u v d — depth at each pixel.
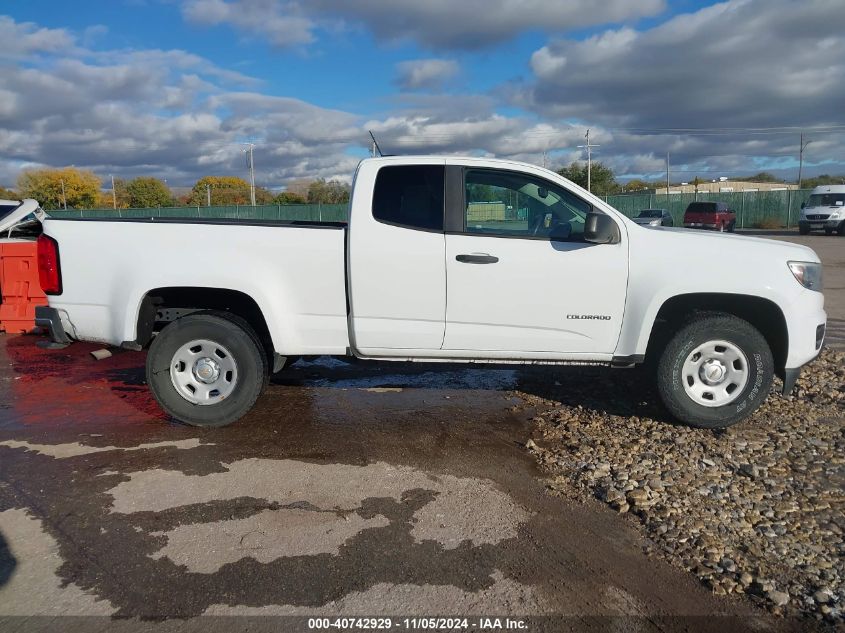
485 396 5.85
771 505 3.74
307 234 4.77
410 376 6.50
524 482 4.11
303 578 3.07
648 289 4.68
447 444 4.73
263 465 4.37
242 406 4.93
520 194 4.83
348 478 4.16
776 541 3.38
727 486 3.98
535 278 4.71
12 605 2.86
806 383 6.01
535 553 3.30
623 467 4.24
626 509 3.72
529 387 6.11
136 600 2.90
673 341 4.76
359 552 3.30
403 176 4.79
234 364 4.90
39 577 3.07
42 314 5.01
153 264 4.76
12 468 4.32
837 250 22.17
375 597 2.93
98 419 5.27
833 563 3.18
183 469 4.30
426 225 4.74
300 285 4.81
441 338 4.81
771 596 2.92
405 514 3.70
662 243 4.75
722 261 4.67
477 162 4.82
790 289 4.68
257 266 4.77
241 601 2.90
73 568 3.15
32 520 3.62
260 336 5.29
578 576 3.10
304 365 6.94
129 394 5.97
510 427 5.07
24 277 7.59
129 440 4.82
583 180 57.09
